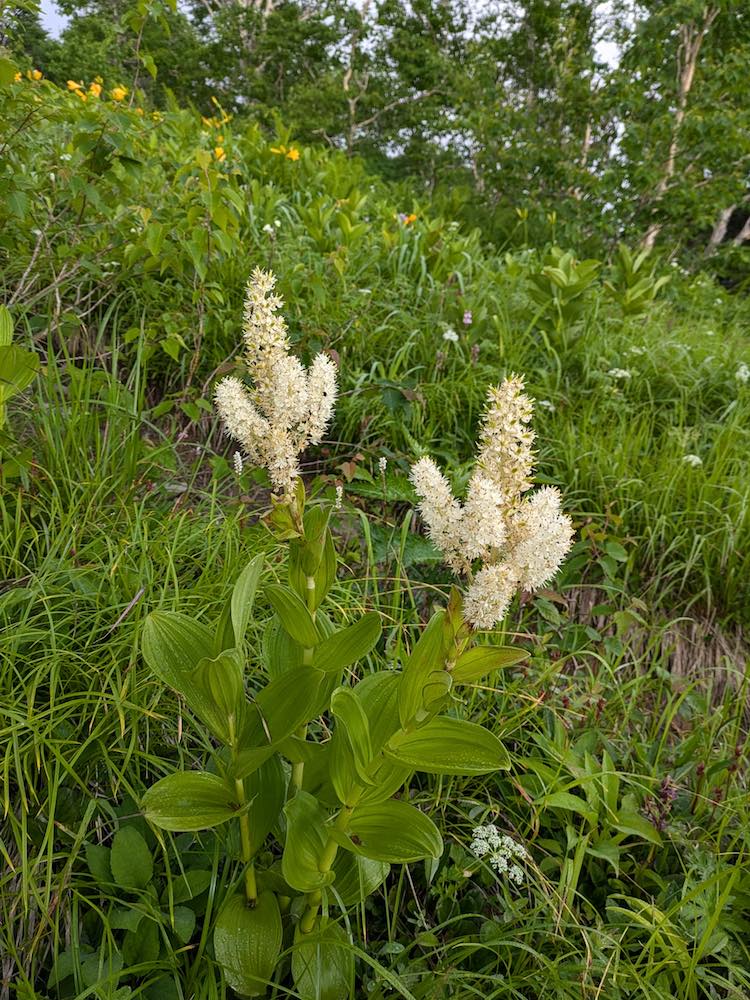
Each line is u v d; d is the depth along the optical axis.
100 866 1.90
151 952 1.81
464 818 2.38
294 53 25.64
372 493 3.38
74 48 9.17
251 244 4.78
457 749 1.51
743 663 3.44
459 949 2.09
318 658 1.68
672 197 10.55
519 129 12.66
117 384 3.19
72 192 3.43
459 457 3.98
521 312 5.26
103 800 1.99
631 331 5.64
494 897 2.26
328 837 1.65
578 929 2.14
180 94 24.16
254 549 2.80
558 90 12.82
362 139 24.28
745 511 3.65
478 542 1.53
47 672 2.17
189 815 1.57
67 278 3.57
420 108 22.83
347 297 4.59
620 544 3.57
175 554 2.68
